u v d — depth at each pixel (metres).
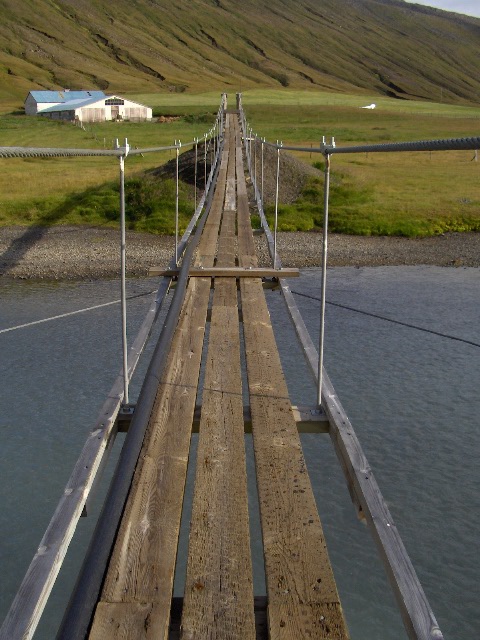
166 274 7.04
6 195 24.12
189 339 4.88
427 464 7.43
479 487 6.97
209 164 24.75
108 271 16.75
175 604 2.24
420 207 23.50
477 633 5.07
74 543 6.10
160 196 23.09
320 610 2.13
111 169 29.86
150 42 140.38
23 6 136.62
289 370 9.97
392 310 13.70
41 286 15.41
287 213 22.23
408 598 2.11
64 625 2.03
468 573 5.70
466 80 159.12
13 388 9.40
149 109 62.41
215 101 81.00
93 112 60.00
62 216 22.23
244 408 3.88
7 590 5.46
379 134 51.22
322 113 70.38
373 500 2.65
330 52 160.75
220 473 3.00
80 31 136.00
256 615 2.17
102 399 9.07
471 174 31.52
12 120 56.12
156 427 3.45
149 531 2.53
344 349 11.12
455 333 12.16
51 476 7.12
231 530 2.57
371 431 8.18
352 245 19.73
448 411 8.78
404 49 173.12
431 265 17.80
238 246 9.04
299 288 15.38
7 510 6.48
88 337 11.64
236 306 5.87
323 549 2.45
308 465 7.30
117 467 2.97
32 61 112.50
